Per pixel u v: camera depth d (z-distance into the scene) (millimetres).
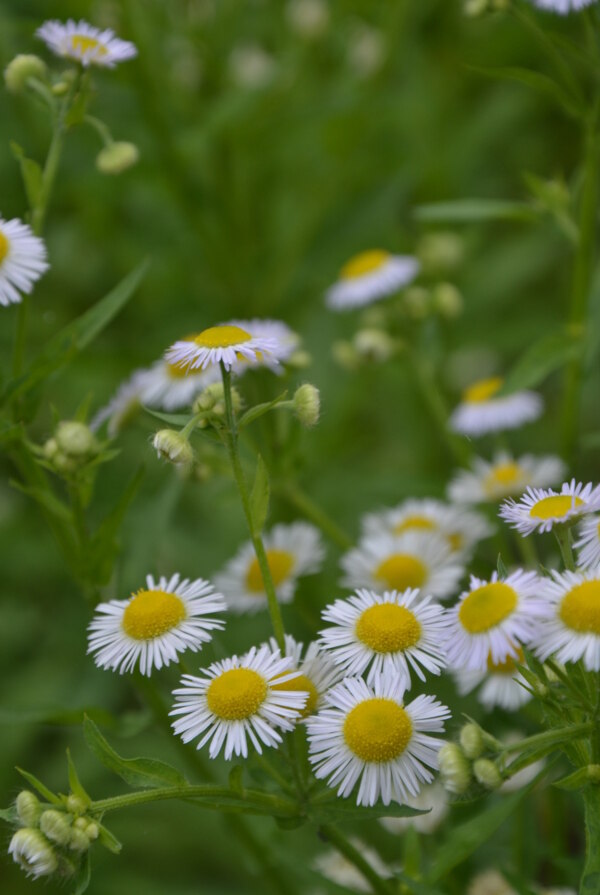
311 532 399
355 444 569
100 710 380
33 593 531
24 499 550
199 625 335
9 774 460
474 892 373
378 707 322
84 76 377
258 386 400
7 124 535
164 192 549
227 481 467
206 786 330
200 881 449
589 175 401
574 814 403
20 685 489
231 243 558
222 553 496
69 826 319
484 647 312
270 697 324
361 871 351
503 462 418
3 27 477
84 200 556
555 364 405
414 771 321
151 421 409
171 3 566
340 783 327
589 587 310
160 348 545
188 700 326
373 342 443
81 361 507
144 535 389
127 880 443
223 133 536
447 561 385
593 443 421
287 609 442
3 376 374
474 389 431
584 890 314
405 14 576
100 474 513
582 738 319
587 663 307
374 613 330
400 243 574
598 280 416
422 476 457
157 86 518
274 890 396
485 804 374
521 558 437
